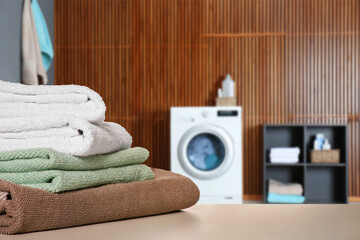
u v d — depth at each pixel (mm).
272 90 4719
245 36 4738
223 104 4402
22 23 2928
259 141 4715
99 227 520
